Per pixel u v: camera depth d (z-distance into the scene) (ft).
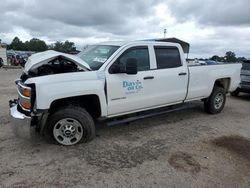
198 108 25.12
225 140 16.92
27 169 12.47
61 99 14.47
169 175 12.30
